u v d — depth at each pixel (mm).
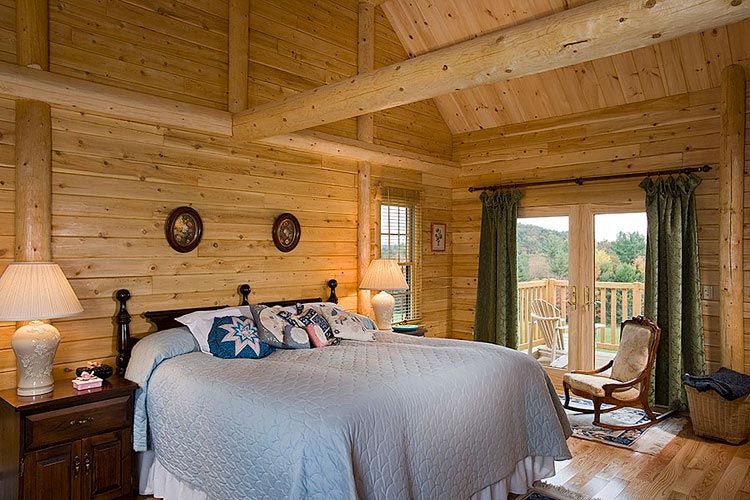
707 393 4027
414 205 5934
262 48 4418
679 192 4738
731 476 3418
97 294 3445
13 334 3004
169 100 3689
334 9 5047
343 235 5117
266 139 4336
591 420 4570
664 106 4941
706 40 4398
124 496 3064
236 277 4215
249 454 2406
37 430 2732
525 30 2295
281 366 3010
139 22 3648
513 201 5863
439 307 6316
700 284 4684
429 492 2512
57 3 3271
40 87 3100
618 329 5301
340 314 4191
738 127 4332
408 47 5820
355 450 2193
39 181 3150
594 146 5391
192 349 3391
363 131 5262
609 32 2066
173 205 3834
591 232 5426
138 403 3127
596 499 3125
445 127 6414
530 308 5898
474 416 2852
